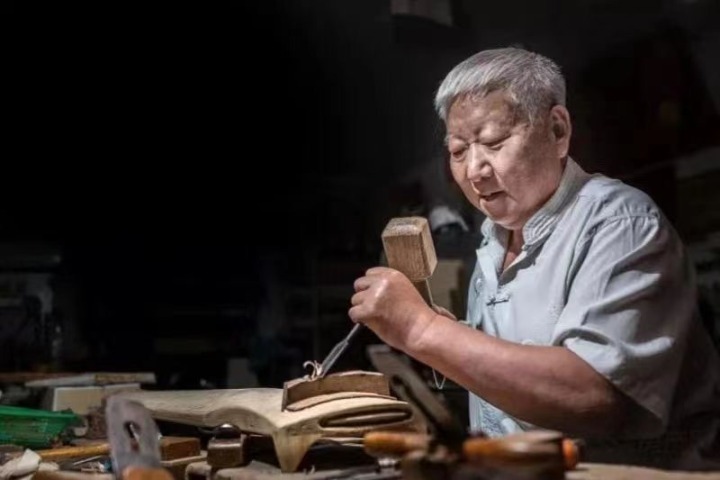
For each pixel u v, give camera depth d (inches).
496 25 121.2
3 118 126.3
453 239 119.5
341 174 131.9
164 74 131.9
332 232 131.0
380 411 57.9
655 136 111.5
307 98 132.4
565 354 59.5
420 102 125.4
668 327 61.6
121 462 51.1
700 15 108.7
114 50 129.9
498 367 59.2
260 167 133.2
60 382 98.7
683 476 52.0
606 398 58.7
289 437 55.3
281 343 129.6
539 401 59.1
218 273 131.0
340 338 129.0
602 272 62.2
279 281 131.1
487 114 65.8
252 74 132.4
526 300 68.3
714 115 107.9
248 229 132.5
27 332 124.1
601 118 113.2
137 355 127.6
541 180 66.8
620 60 113.8
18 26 126.4
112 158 130.3
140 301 129.0
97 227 129.0
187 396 70.1
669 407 61.3
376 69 128.3
